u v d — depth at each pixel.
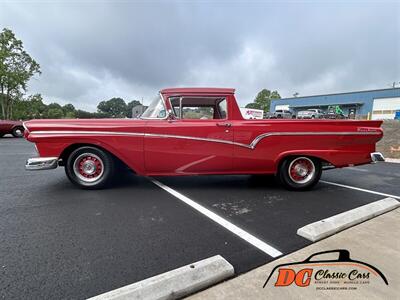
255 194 4.07
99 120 3.98
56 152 3.87
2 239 2.46
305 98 46.66
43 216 3.04
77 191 4.04
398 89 34.62
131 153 3.93
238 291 1.74
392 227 2.73
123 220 2.96
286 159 4.17
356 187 4.59
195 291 1.74
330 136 4.10
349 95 40.03
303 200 3.79
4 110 32.53
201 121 4.02
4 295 1.70
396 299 1.65
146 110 4.37
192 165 4.02
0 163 6.77
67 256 2.18
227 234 2.65
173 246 2.38
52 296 1.70
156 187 4.36
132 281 1.86
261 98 68.38
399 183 4.95
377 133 4.20
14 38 31.14
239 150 4.02
